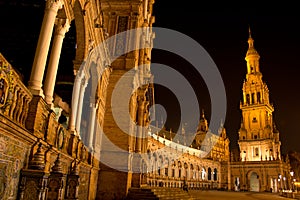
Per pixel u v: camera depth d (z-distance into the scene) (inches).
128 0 993.5
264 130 3260.3
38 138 303.3
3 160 238.1
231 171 3316.9
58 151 382.0
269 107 3425.2
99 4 627.5
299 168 3666.3
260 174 3041.3
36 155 288.2
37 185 267.1
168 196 821.2
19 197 261.7
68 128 530.9
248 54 3722.9
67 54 726.5
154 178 2178.9
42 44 350.9
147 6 1348.4
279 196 2043.6
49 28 360.5
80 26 538.0
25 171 268.8
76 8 501.7
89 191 648.4
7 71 235.0
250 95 3506.4
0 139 230.7
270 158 3065.9
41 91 332.2
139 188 824.3
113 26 963.3
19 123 279.0
